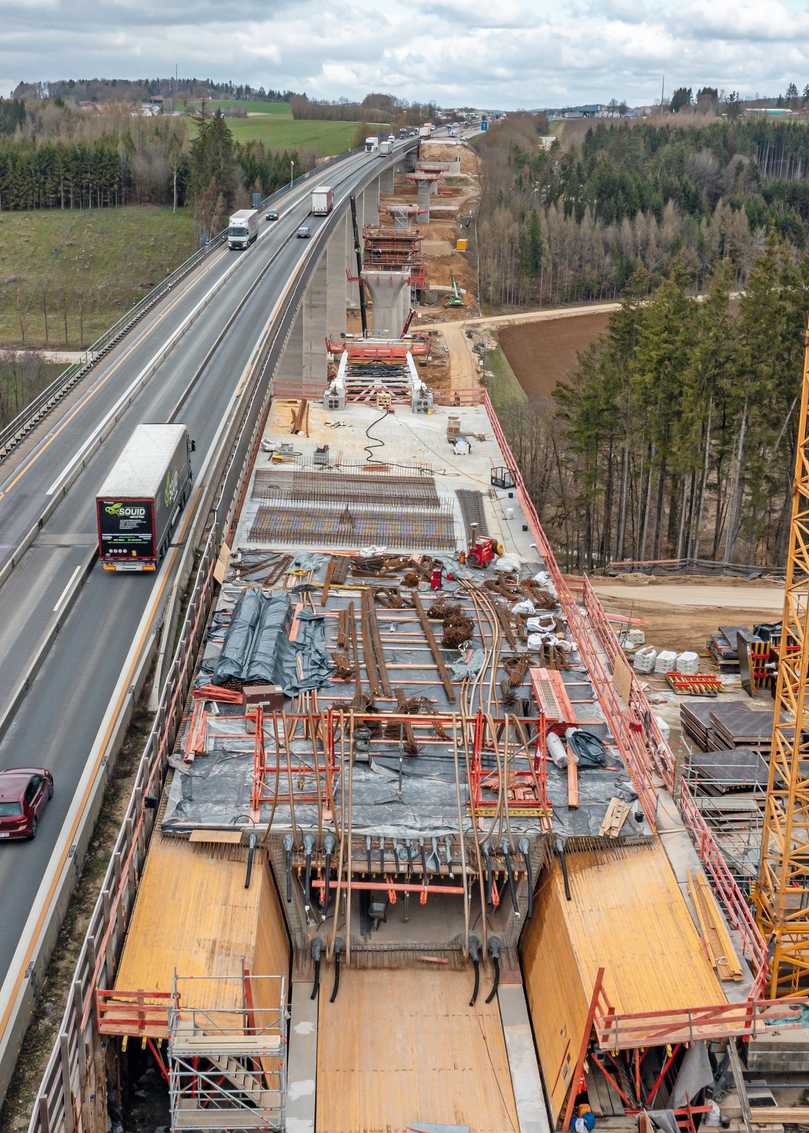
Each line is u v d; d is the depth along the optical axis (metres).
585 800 41.97
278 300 116.75
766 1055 35.94
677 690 61.47
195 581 57.06
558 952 37.59
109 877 34.88
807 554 37.91
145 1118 34.41
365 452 80.38
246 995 33.97
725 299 86.81
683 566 86.00
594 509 105.56
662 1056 36.72
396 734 45.44
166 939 35.94
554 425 119.81
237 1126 32.31
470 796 41.31
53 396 87.00
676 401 87.69
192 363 95.88
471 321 195.00
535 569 62.31
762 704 60.06
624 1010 34.31
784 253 88.12
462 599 57.41
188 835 39.72
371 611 54.84
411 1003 38.97
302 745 44.66
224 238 151.38
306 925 40.50
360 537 65.38
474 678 49.22
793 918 38.59
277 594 55.97
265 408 84.69
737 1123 34.50
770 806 39.97
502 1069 36.69
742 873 42.31
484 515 69.88
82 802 40.75
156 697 48.88
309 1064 36.34
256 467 76.12
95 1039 32.44
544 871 40.34
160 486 58.75
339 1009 38.59
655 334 86.38
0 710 46.06
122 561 58.34
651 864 39.78
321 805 39.84
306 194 185.25
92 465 73.69
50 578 57.91
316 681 48.31
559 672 50.19
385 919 41.53
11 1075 30.67
